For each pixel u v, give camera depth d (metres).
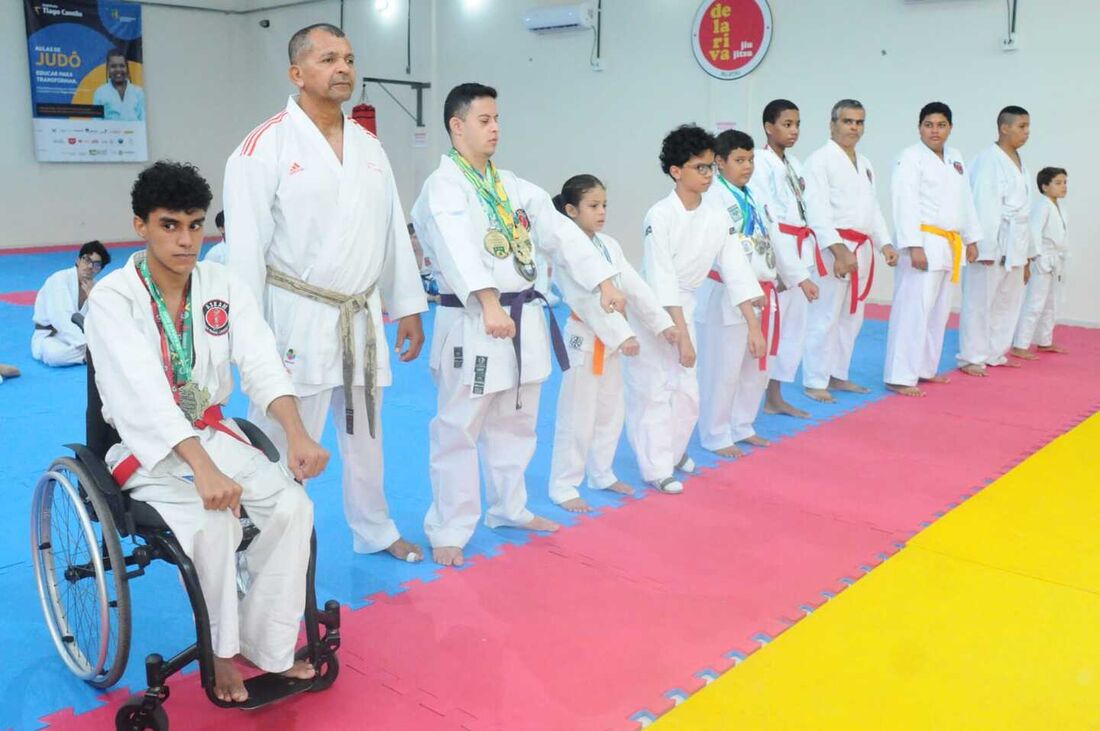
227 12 17.11
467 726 2.68
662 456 4.67
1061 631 3.31
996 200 7.09
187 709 2.75
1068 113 9.21
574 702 2.80
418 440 5.58
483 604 3.44
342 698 2.81
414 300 3.58
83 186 15.78
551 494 4.52
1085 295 9.43
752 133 11.30
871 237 6.52
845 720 2.74
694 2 11.49
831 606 3.46
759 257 5.12
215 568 2.58
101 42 15.57
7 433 5.56
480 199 3.67
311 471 2.71
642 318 4.45
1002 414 6.19
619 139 12.52
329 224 3.29
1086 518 4.38
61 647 2.98
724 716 2.75
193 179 2.65
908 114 10.17
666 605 3.45
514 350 3.74
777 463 5.16
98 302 2.65
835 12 10.47
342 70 3.21
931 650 3.16
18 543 3.94
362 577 3.67
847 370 6.81
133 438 2.60
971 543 4.07
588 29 12.55
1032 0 9.24
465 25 13.97
